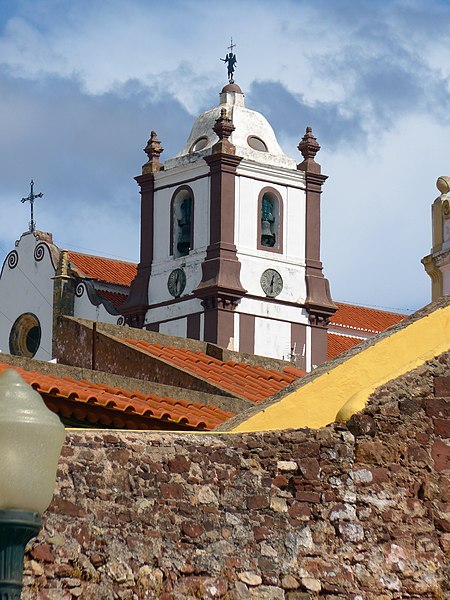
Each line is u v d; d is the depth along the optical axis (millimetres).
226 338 91938
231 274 92875
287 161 97000
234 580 17609
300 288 95312
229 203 94000
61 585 16594
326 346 95250
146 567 17141
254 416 19672
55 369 26250
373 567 18266
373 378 20234
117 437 17469
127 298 93750
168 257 94875
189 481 17719
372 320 99000
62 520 16797
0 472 13938
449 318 20828
